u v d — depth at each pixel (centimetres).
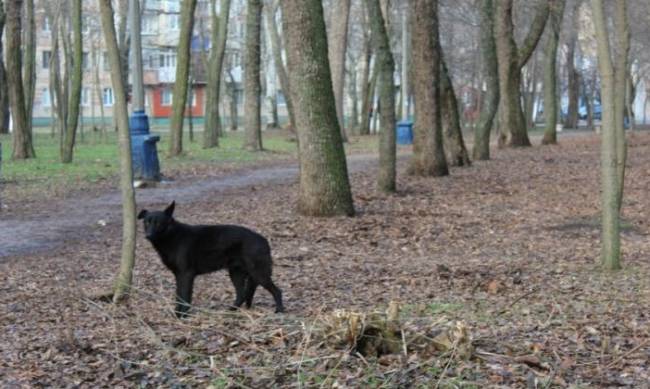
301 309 873
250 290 868
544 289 968
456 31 5347
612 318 803
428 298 929
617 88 1130
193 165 2778
